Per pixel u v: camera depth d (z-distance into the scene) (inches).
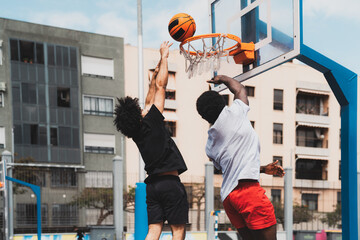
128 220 1075.3
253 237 153.0
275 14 207.5
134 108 158.1
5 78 1290.6
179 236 156.4
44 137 1310.3
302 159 1632.6
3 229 718.5
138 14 581.6
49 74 1337.4
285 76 1617.9
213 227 796.6
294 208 1288.1
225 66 240.4
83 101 1380.4
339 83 202.2
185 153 1457.9
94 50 1405.0
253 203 142.0
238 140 144.3
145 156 158.6
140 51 575.8
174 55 1480.1
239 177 142.4
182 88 1476.4
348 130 203.0
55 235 770.8
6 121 1274.6
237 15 234.5
